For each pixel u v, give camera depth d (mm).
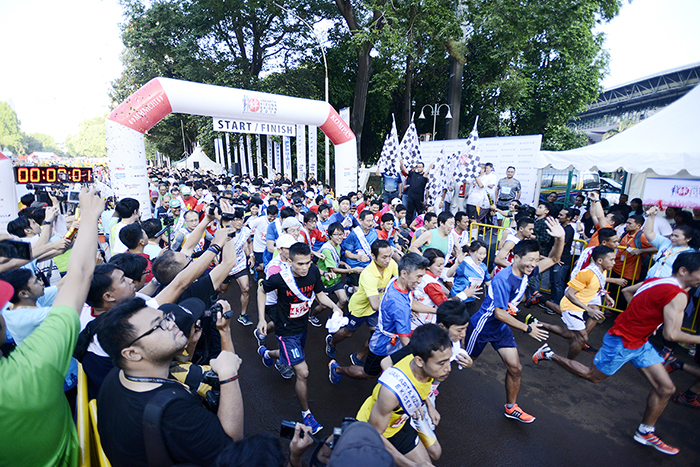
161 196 11375
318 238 7285
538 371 5020
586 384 4730
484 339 3975
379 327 3658
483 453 3555
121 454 1631
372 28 17391
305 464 3361
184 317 2096
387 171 12672
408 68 21234
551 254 4395
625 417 4109
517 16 17109
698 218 7016
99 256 5695
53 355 1523
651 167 7230
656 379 3479
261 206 8711
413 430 2607
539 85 22734
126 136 8617
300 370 3668
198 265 2758
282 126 11391
